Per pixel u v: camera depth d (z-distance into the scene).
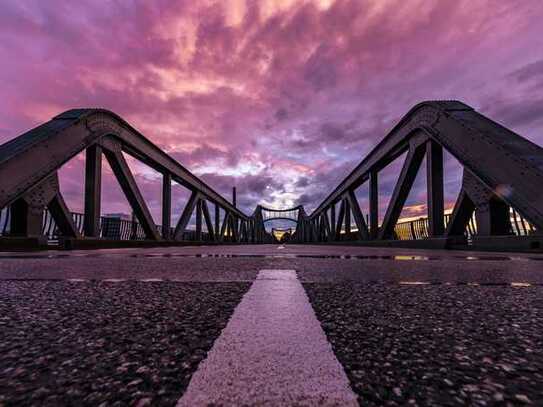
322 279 2.58
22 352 0.95
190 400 0.67
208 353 0.95
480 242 10.68
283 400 0.67
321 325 1.25
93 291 2.01
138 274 2.99
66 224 13.34
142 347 1.00
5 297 1.81
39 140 11.83
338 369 0.83
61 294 1.91
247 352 0.95
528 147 9.65
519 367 0.85
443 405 0.65
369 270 3.38
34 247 11.26
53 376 0.78
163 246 21.95
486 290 2.06
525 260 5.11
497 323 1.29
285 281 2.45
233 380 0.76
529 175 8.68
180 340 1.07
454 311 1.50
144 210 20.03
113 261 4.77
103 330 1.18
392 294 1.92
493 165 10.08
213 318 1.37
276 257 5.72
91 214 15.15
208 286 2.21
